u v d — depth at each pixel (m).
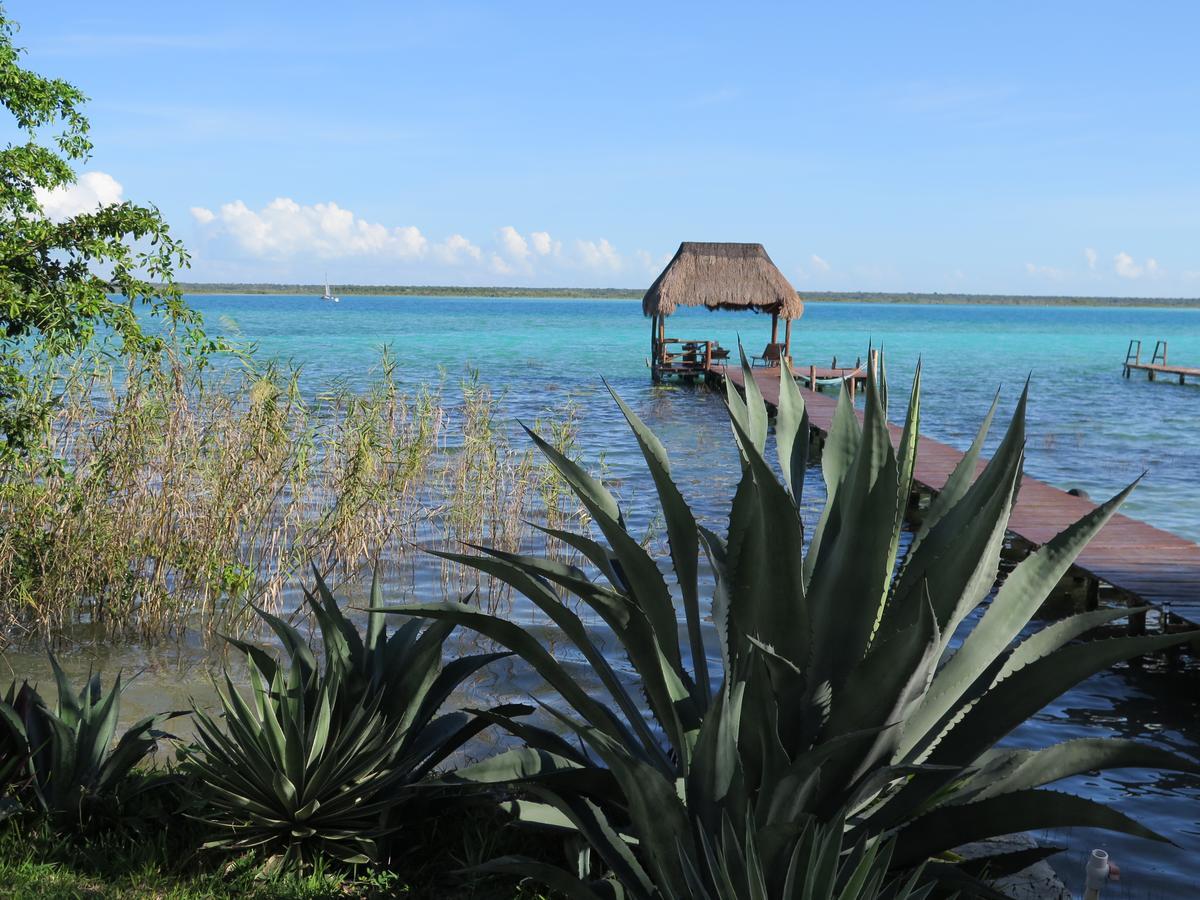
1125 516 13.17
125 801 4.70
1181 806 5.90
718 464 18.89
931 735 3.56
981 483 3.60
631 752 3.78
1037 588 3.69
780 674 3.33
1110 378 46.38
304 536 9.96
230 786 4.31
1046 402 34.59
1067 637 3.65
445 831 4.56
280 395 9.53
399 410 12.12
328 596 4.95
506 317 150.38
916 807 3.46
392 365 11.92
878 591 3.46
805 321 181.00
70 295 7.63
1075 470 19.53
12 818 4.46
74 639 8.02
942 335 111.88
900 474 3.71
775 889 3.03
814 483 17.33
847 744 3.32
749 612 3.48
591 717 3.81
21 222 7.73
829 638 3.53
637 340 77.00
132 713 6.50
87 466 8.42
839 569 3.51
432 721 4.86
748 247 38.06
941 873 3.47
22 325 7.69
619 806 3.81
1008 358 64.31
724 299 37.28
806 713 3.40
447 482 13.80
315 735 4.26
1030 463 20.42
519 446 16.22
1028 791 3.17
